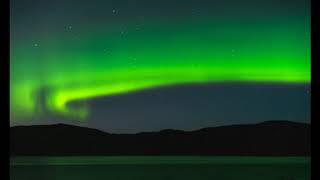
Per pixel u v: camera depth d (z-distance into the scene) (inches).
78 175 335.3
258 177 319.6
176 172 346.3
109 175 326.3
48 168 380.5
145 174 333.4
